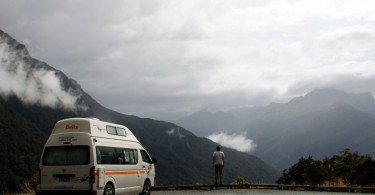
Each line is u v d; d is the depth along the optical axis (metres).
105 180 12.26
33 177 19.12
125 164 13.59
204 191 19.72
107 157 12.60
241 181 24.94
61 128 12.47
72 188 11.88
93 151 11.98
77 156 12.03
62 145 12.27
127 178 13.57
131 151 14.17
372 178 29.38
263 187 22.31
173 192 18.98
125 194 13.67
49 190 12.07
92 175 11.80
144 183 14.91
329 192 19.56
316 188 20.97
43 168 12.26
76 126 12.34
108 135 13.06
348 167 38.03
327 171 40.25
